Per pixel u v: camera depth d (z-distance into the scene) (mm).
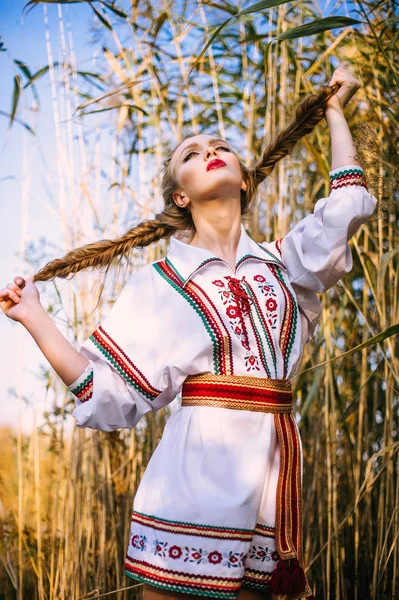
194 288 1709
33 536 2748
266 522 1600
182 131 2887
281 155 1928
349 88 1816
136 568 1601
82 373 1668
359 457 2508
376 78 2371
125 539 2574
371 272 2570
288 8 2693
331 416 2580
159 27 2779
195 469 1583
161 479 1620
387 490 2461
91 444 2627
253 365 1638
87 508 2572
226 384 1612
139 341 1700
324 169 2180
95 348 1705
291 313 1741
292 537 1582
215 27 2816
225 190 1771
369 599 2551
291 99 2762
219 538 1525
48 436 2754
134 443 2689
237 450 1579
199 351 1631
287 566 1548
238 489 1550
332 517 2557
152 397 1678
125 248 1893
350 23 1879
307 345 2662
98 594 2516
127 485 2656
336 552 2445
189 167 1792
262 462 1577
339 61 2635
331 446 2564
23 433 2842
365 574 2596
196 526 1538
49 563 2699
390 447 2059
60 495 2650
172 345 1674
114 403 1665
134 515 1654
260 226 2707
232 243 1799
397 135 2191
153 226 1923
